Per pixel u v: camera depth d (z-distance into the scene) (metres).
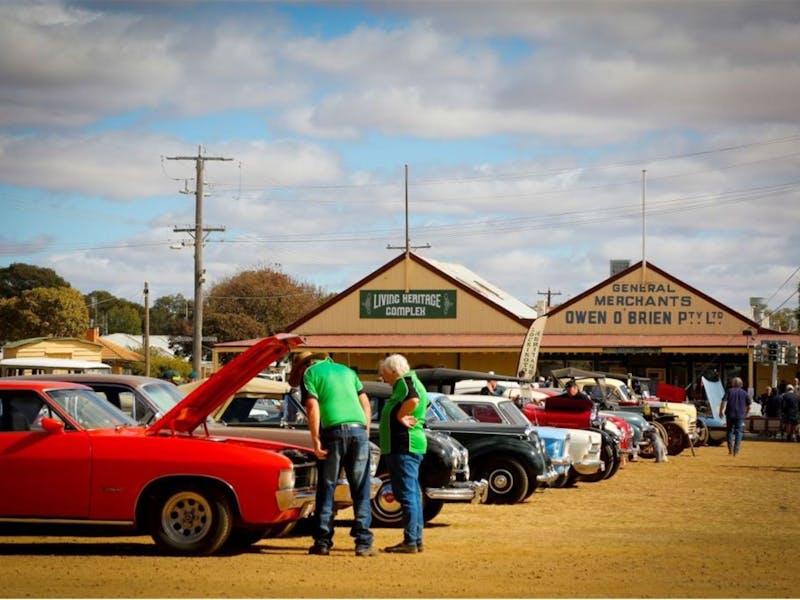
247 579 9.88
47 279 116.12
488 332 55.25
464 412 18.42
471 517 15.78
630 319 54.44
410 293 55.78
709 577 10.43
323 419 11.37
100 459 11.25
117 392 14.83
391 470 11.72
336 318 56.25
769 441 41.06
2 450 11.38
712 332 53.94
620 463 25.84
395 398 11.70
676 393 39.25
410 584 9.74
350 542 12.64
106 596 9.03
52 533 13.02
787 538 13.98
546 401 22.38
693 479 23.38
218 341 87.69
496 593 9.37
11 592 9.17
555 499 18.70
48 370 34.88
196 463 11.14
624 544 12.95
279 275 91.94
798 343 52.41
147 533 12.45
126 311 136.25
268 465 11.14
